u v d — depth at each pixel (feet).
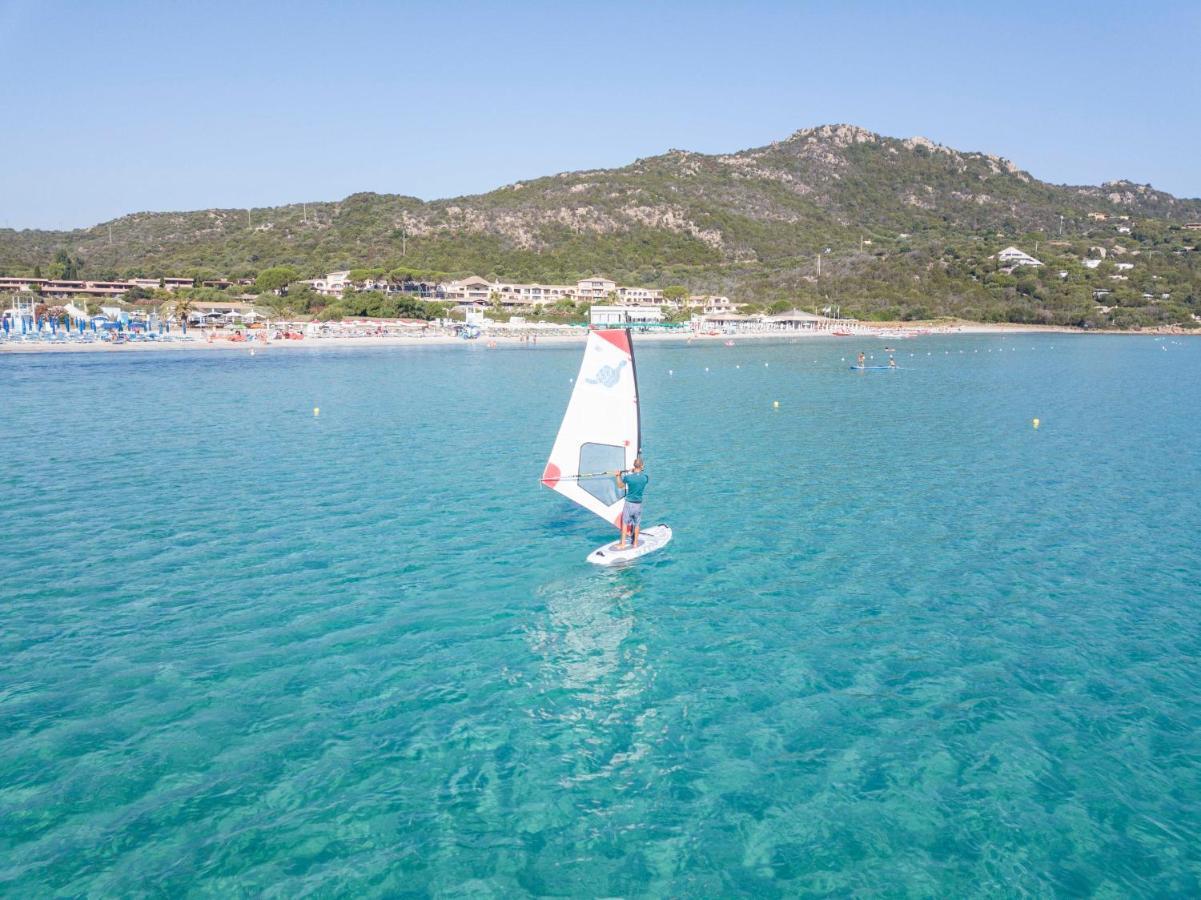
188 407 169.89
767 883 31.27
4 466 107.86
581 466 68.59
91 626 54.90
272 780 37.63
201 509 85.87
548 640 53.52
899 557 71.10
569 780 38.06
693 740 41.63
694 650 52.16
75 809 35.14
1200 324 595.47
